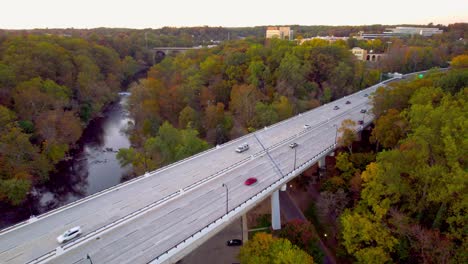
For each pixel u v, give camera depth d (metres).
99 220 43.25
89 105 114.69
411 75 146.25
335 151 71.62
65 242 38.66
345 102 107.94
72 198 73.50
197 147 71.44
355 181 54.59
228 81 116.31
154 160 70.19
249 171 58.62
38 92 85.44
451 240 39.84
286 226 50.03
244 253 42.84
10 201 65.31
